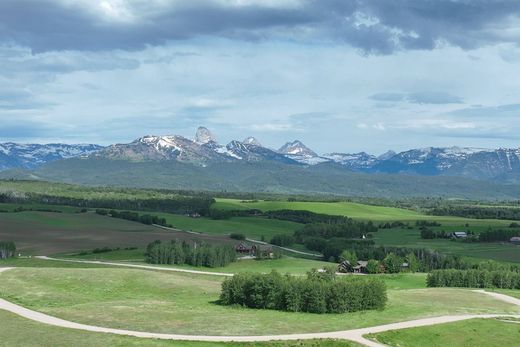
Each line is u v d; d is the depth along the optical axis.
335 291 134.38
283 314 131.38
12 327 108.00
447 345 112.31
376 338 109.88
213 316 124.38
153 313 124.88
